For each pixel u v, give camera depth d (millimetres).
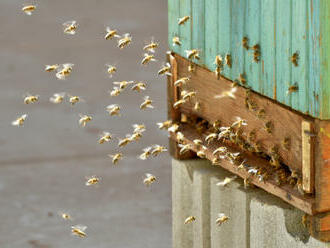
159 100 12586
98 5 18719
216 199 5660
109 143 10859
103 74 13961
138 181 9562
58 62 14734
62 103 12516
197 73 5844
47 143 10930
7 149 10742
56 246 7922
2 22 17609
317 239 4605
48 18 17766
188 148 5680
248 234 5410
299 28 4531
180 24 5648
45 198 9133
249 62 5102
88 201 9023
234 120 5418
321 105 4410
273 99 4922
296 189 4793
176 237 6254
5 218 8609
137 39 15945
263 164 5246
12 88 13328
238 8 5160
